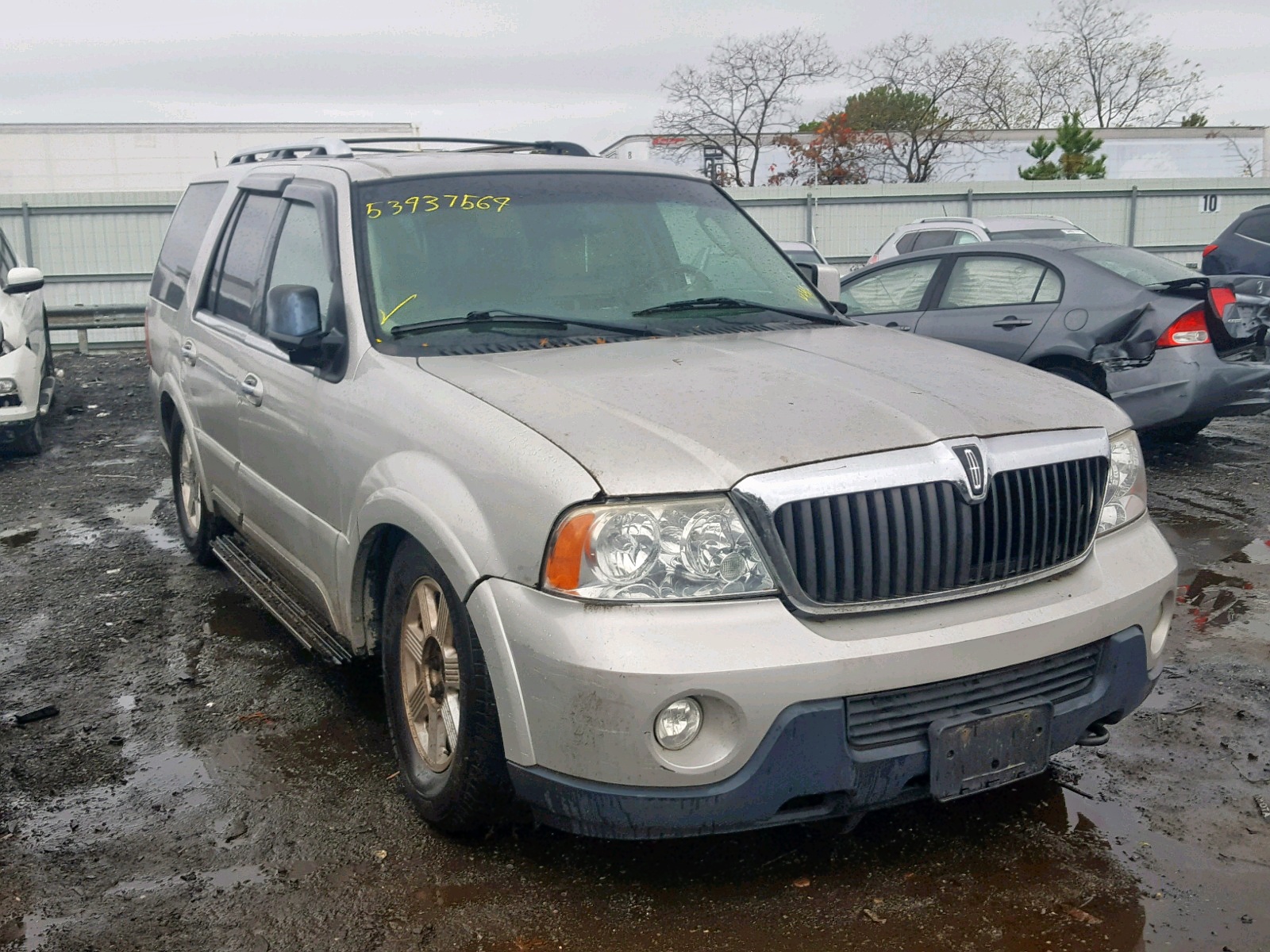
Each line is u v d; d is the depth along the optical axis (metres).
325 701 4.39
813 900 3.01
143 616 5.41
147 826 3.48
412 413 3.34
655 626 2.66
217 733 4.13
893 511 2.80
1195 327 7.63
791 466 2.76
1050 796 3.53
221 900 3.08
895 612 2.83
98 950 2.87
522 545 2.82
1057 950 2.77
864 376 3.31
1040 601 2.97
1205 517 6.77
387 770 3.81
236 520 5.03
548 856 3.24
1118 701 3.14
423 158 4.46
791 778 2.71
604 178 4.53
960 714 2.85
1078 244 8.55
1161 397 7.69
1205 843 3.24
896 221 24.27
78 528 7.11
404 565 3.41
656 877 3.13
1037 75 48.09
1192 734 3.95
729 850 3.26
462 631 3.01
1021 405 3.20
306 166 4.70
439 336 3.72
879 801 2.85
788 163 39.69
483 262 4.01
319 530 3.92
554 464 2.81
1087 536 3.15
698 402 3.06
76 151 35.97
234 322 4.96
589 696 2.66
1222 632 4.91
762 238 4.74
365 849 3.31
